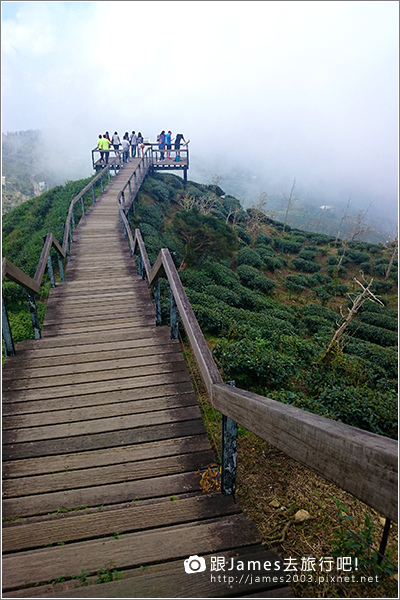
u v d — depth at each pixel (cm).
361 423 470
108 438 271
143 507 205
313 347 716
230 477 207
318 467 109
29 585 159
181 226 1376
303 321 1319
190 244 1366
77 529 194
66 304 578
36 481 236
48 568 167
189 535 181
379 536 216
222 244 1425
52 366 364
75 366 364
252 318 878
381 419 466
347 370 648
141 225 1478
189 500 209
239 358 486
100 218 1255
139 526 194
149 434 274
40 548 186
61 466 247
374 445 89
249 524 187
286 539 212
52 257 968
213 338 683
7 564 169
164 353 386
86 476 238
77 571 165
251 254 2012
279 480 271
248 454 307
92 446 263
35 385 334
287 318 1193
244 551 171
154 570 164
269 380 500
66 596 146
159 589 147
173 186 2650
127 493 225
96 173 2186
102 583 150
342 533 208
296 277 2092
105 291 640
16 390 327
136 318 508
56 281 843
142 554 172
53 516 211
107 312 540
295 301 1786
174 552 172
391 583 181
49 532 192
